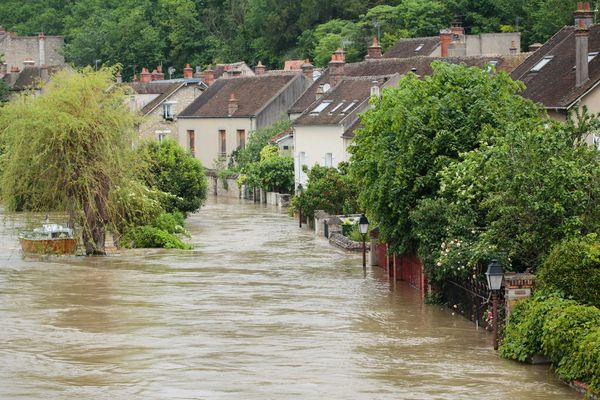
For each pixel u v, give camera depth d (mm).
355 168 48750
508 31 116688
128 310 43062
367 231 57625
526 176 35781
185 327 39438
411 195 44469
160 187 80375
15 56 177500
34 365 33469
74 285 49875
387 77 87812
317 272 54438
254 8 155250
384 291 47844
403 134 44469
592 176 35969
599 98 54344
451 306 42625
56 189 59344
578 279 32531
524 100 45375
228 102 118625
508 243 36781
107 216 61250
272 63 149750
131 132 61250
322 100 93750
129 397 29656
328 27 139375
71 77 60719
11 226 72750
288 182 100438
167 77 165250
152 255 62031
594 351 28453
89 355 34781
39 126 58062
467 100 44469
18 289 48656
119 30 169125
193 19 165875
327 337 37562
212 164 119312
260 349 35594
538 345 32469
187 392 30109
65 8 192625
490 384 30609
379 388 30453
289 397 29562
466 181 40281
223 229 77688
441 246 41031
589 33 62031
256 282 50844
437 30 128250
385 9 133625
